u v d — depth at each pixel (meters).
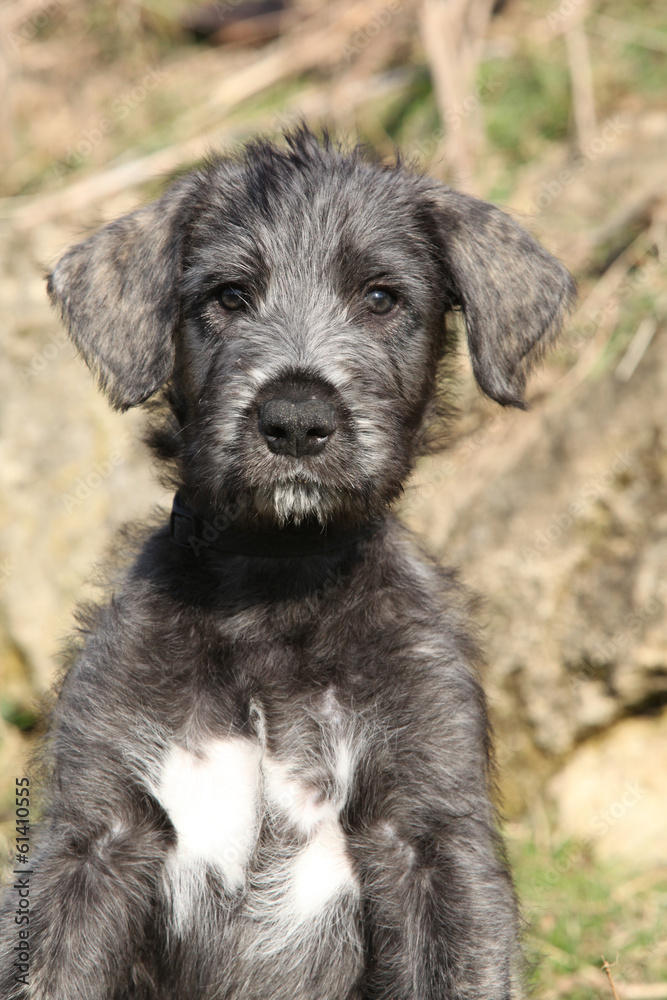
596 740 8.80
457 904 4.81
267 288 5.48
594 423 9.20
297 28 13.69
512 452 9.56
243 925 5.04
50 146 13.57
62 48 14.48
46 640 10.88
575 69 11.98
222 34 14.44
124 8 14.44
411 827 4.97
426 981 4.79
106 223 6.11
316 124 12.41
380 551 5.55
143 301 5.66
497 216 6.09
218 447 5.04
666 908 7.45
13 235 11.93
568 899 7.56
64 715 5.20
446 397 6.40
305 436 4.88
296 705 5.11
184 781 5.02
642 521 8.74
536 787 8.90
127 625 5.26
